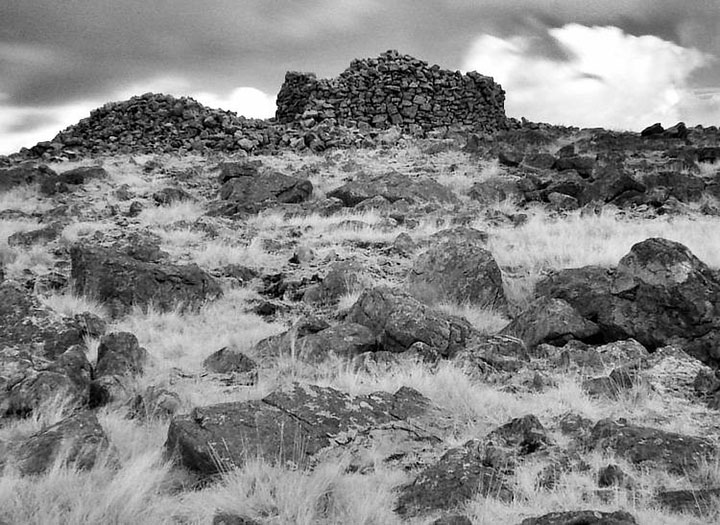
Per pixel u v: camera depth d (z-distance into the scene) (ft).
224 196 73.46
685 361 29.37
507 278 43.68
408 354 30.94
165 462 21.24
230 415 22.13
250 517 17.74
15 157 99.96
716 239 49.90
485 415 25.04
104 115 110.01
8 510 17.25
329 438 22.31
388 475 20.38
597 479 19.19
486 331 36.50
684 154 85.87
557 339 33.88
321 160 90.33
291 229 59.88
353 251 51.88
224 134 102.27
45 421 23.95
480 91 119.44
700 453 20.31
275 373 29.91
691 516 17.03
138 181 79.92
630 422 23.35
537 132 97.19
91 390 26.86
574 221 59.67
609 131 107.04
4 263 48.52
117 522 17.26
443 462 19.80
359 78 114.01
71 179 78.54
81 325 34.37
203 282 42.98
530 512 17.42
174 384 28.30
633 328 33.63
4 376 26.91
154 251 48.57
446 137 106.73
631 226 56.75
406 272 46.55
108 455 20.38
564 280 38.40
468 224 59.98
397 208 65.51
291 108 118.42
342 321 38.22
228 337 35.45
